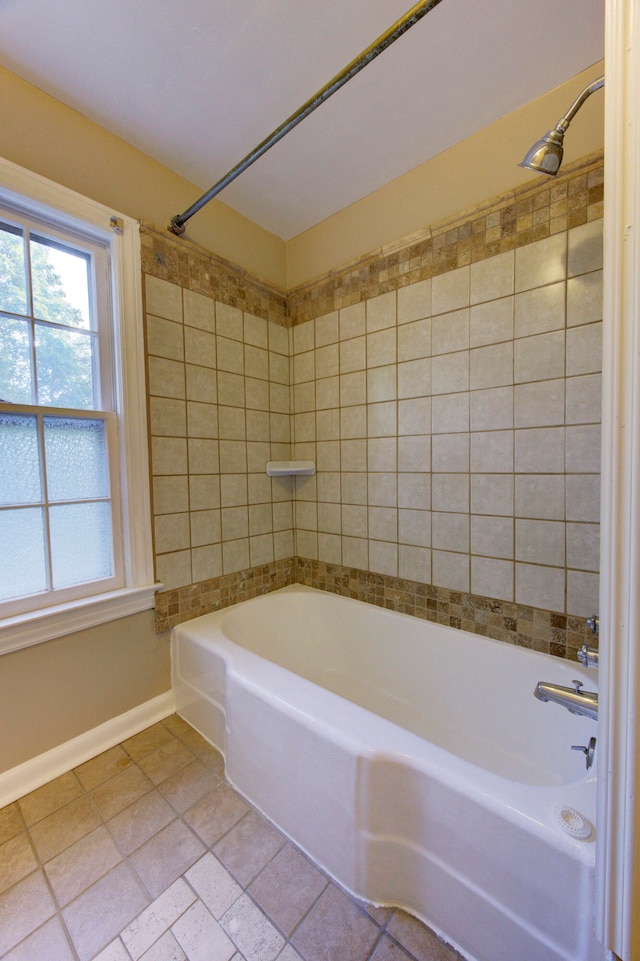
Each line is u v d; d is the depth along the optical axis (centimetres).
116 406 139
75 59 107
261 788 110
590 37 103
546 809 70
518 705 127
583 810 70
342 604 176
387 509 165
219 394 167
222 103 122
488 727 133
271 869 94
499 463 133
